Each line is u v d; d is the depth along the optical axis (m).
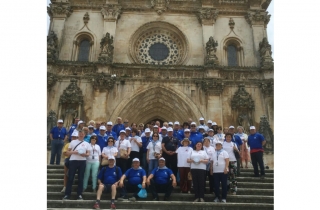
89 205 12.88
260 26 38.25
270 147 29.75
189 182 14.77
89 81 33.66
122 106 32.53
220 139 16.88
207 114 32.47
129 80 33.62
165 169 14.53
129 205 12.94
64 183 14.46
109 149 15.01
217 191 13.84
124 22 38.06
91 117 32.09
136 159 14.48
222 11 39.06
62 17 37.12
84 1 38.50
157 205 12.92
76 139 14.29
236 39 38.25
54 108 32.28
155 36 39.00
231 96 33.91
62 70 33.94
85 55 37.12
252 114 32.94
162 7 38.59
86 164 14.59
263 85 33.78
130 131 17.44
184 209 12.85
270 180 17.31
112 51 35.19
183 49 37.78
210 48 35.28
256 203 13.41
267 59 35.06
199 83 33.78
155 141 15.90
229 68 34.91
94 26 37.78
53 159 20.34
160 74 34.19
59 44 35.84
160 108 36.00
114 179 13.76
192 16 39.00
